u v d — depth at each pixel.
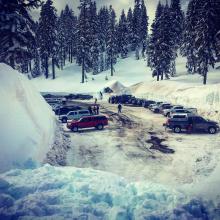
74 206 7.43
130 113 39.84
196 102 39.19
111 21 88.31
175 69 75.56
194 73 68.44
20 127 14.87
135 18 109.62
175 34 78.69
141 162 17.19
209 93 38.03
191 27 60.91
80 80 80.94
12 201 7.57
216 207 7.89
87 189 8.63
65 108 34.47
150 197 8.34
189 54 69.88
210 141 22.20
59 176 9.66
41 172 10.02
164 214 7.29
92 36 87.12
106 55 100.69
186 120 25.88
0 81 16.73
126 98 54.59
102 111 41.16
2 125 13.75
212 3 45.16
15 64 34.78
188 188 9.77
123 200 8.09
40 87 75.56
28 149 14.21
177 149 19.92
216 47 47.12
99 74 89.06
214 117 31.69
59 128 23.55
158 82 61.41
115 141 22.44
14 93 17.12
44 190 8.41
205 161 16.77
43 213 7.14
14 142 13.60
